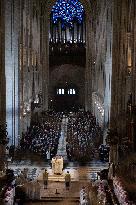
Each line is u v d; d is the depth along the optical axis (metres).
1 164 40.09
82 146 48.84
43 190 36.38
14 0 49.47
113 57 46.19
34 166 43.88
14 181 35.47
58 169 40.78
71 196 34.66
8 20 48.06
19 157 47.38
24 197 33.75
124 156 39.94
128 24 45.22
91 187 33.34
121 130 44.31
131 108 41.59
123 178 36.00
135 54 43.88
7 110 48.38
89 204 31.75
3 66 41.62
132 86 43.72
